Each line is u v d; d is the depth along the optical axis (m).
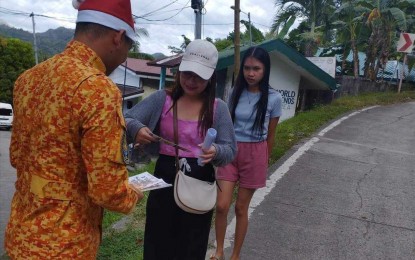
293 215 4.41
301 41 17.70
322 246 3.79
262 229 4.04
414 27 17.80
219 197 3.28
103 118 1.51
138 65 23.58
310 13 17.48
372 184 5.56
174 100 2.44
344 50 18.55
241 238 3.36
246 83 3.28
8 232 1.66
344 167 6.26
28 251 1.55
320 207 4.67
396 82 19.45
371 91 17.08
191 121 2.40
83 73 1.54
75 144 1.55
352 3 16.66
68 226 1.56
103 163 1.50
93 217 1.68
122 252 3.57
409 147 7.91
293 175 5.71
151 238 2.53
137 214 4.48
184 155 2.41
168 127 2.43
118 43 1.67
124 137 1.58
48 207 1.55
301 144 7.51
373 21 16.50
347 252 3.71
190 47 2.34
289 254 3.62
